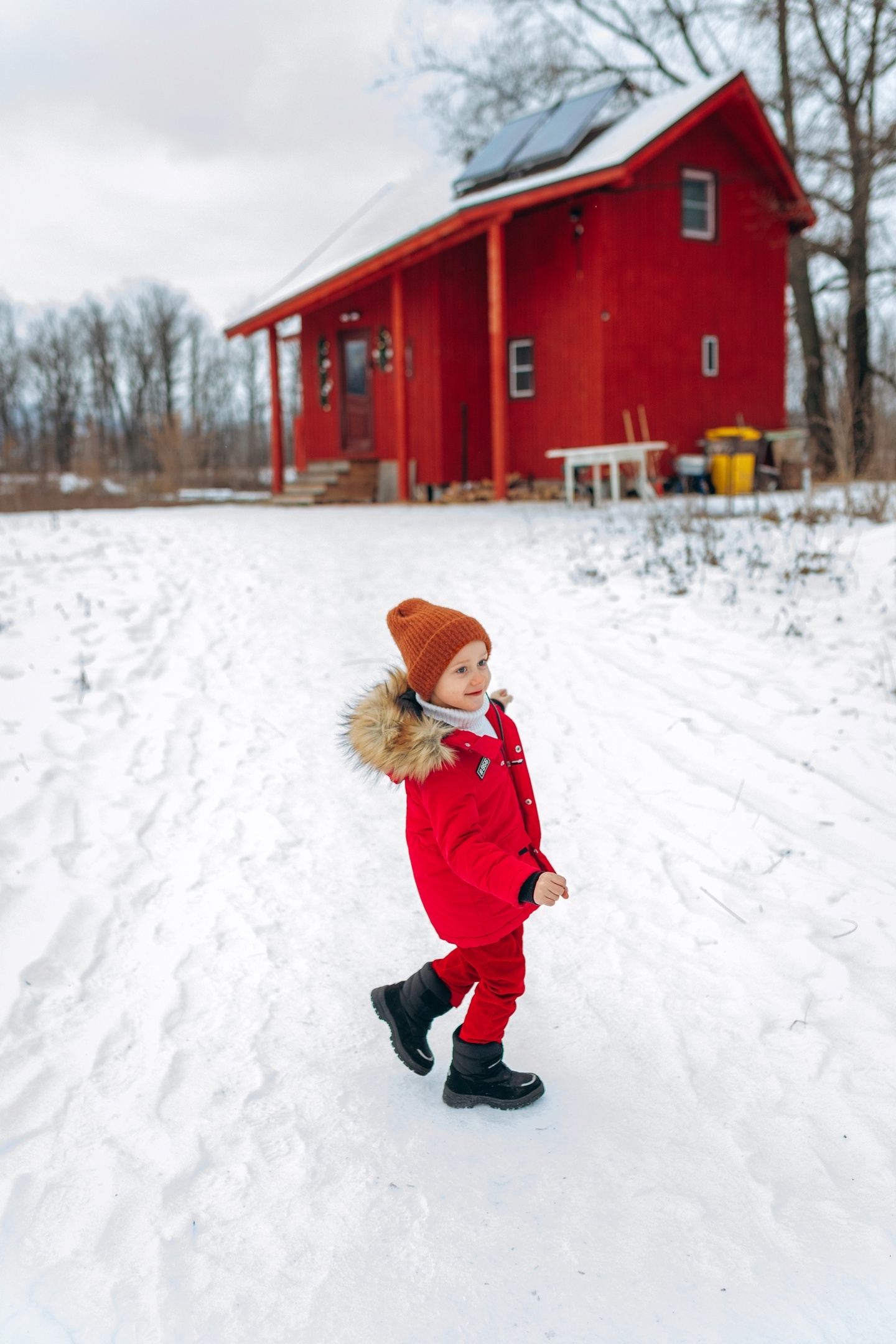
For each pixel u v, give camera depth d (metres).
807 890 3.91
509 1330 2.03
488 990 2.70
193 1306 2.09
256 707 6.24
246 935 3.68
